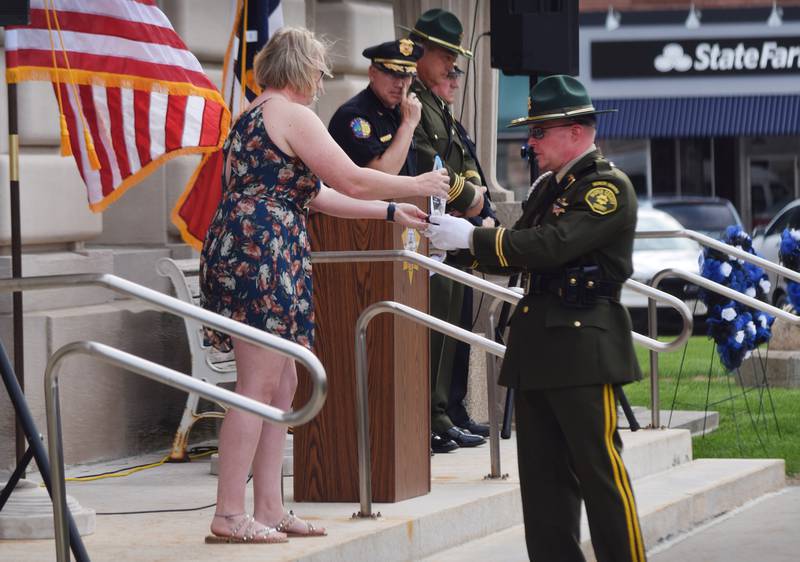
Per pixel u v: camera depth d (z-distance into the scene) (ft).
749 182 154.30
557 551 23.52
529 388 22.84
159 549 23.47
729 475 35.37
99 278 19.40
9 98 24.94
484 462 32.42
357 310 27.48
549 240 22.49
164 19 28.73
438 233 23.30
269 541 23.91
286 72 23.72
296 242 23.67
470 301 35.37
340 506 27.40
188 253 38.17
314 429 27.78
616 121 151.12
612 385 22.86
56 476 19.70
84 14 27.86
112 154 28.25
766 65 149.38
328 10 44.73
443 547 27.04
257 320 23.25
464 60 43.96
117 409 33.96
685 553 30.12
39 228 33.22
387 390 27.50
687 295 80.12
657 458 35.76
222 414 34.37
